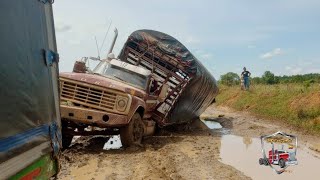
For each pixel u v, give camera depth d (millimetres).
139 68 12148
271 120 19812
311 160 10055
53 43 5262
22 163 4039
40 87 4734
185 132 15633
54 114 5285
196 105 16219
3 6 3762
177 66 13758
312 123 16094
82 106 10172
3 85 3723
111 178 7512
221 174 8289
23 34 4254
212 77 17234
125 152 10211
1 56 3699
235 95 31359
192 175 8078
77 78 10234
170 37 14000
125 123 10141
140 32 14039
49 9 5164
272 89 26891
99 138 12781
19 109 4070
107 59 12570
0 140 3592
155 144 11859
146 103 11547
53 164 5234
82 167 8414
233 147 12016
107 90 10117
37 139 4547
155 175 7828
